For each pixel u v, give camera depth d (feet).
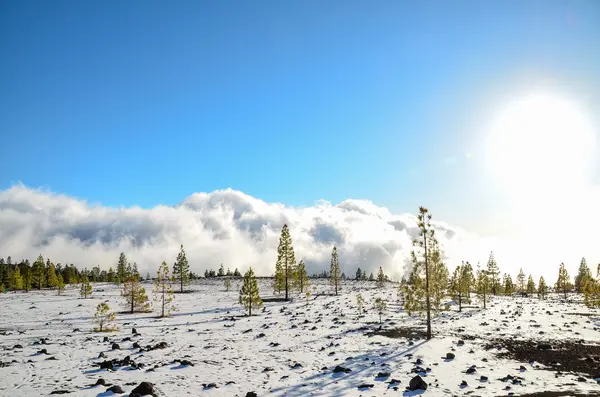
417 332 117.50
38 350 90.68
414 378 59.00
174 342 103.76
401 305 205.67
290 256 252.62
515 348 90.53
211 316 169.58
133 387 59.67
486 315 165.78
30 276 369.50
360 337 109.70
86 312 182.50
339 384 61.87
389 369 71.15
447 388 58.59
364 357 82.07
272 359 81.35
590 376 65.41
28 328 132.67
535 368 71.41
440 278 106.83
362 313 172.55
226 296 264.72
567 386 59.11
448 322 141.59
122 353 88.07
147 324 144.77
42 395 54.95
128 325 142.10
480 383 61.41
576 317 154.20
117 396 54.49
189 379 65.00
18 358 81.35
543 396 53.98
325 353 87.45
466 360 77.77
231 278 465.06
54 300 236.84
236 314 175.22
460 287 191.01
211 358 82.43
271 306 205.87
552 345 94.32
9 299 244.22
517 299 269.23
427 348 89.56
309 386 60.80
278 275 253.65
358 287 349.41
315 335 114.93
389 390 58.18
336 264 285.43
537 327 126.93
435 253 107.96
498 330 120.26
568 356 81.87
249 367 73.97
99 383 60.80
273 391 58.18
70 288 378.32
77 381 62.90
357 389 59.00
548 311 175.32
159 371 70.54
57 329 130.72
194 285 384.68
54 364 75.92
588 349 89.56
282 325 138.10
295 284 270.46
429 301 106.01
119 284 414.21
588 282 149.38
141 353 88.33
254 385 61.52
